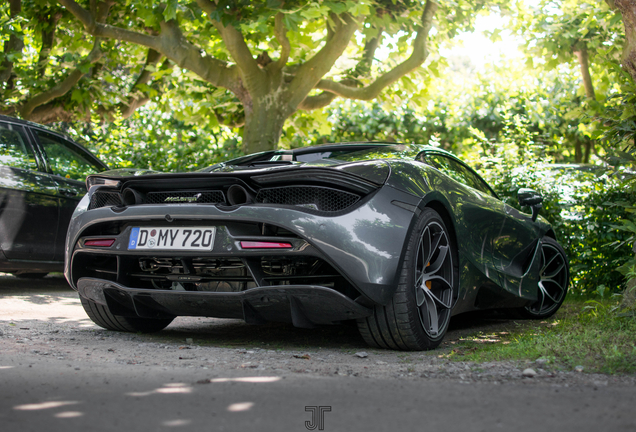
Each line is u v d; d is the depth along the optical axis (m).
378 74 8.16
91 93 8.47
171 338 3.10
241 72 6.52
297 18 5.38
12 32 7.28
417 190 2.69
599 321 3.05
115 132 7.49
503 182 5.64
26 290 5.34
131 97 9.18
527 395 1.68
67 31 8.70
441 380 1.92
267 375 1.99
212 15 5.56
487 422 1.41
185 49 6.60
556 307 4.24
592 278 5.30
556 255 4.27
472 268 3.15
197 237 2.60
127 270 2.91
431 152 3.42
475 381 1.90
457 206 3.05
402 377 1.98
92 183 3.06
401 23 6.75
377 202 2.53
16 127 4.93
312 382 1.86
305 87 6.66
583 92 9.27
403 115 14.53
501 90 13.91
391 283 2.47
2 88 7.80
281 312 2.61
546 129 12.42
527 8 8.38
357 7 5.35
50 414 1.46
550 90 13.07
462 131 14.33
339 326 3.60
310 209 2.46
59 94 7.95
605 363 2.13
